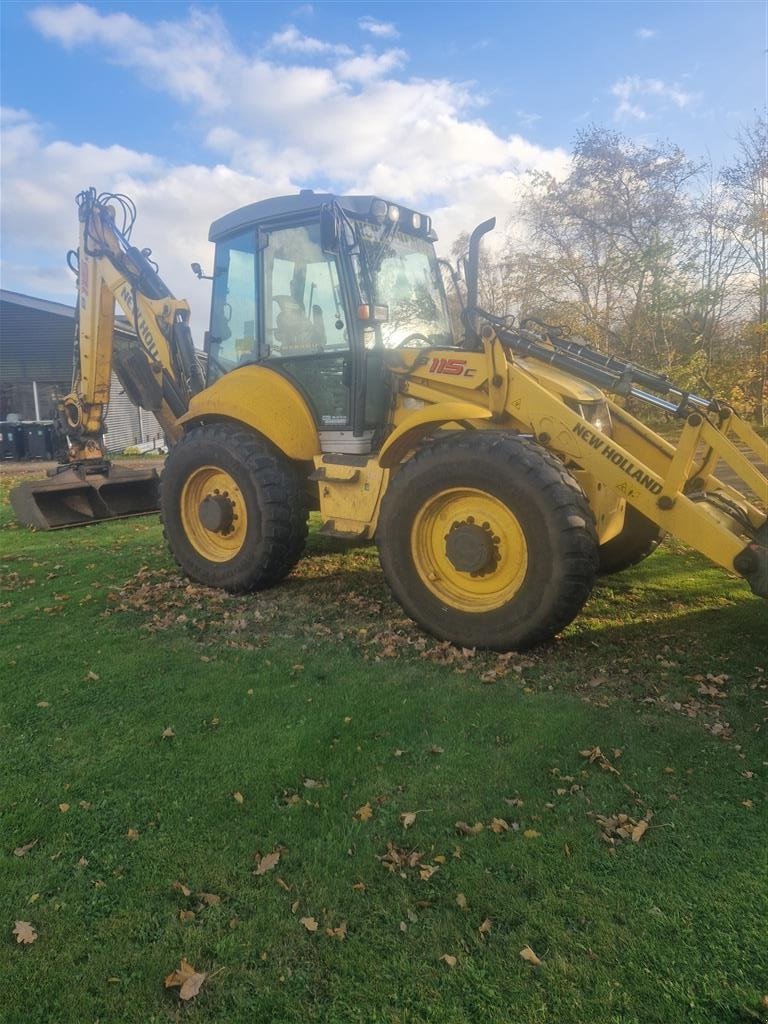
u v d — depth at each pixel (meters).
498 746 3.37
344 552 7.11
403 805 2.92
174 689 4.03
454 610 4.57
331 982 2.10
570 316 17.19
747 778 3.07
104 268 7.77
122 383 7.54
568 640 4.68
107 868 2.59
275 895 2.44
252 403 5.78
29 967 2.17
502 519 4.49
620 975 2.10
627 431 5.37
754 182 15.84
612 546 5.87
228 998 2.06
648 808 2.88
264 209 5.71
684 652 4.46
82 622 5.17
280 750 3.34
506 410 4.71
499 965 2.14
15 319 22.92
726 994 2.03
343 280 5.27
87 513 9.08
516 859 2.58
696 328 16.23
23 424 20.91
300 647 4.63
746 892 2.40
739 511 4.78
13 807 2.95
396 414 5.41
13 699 3.92
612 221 17.31
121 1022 1.99
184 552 6.14
